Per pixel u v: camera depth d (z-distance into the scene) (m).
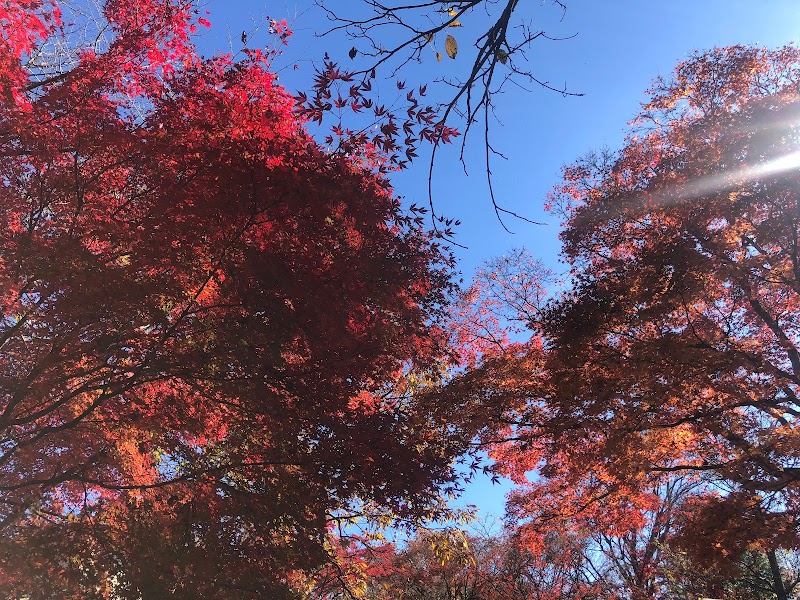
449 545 12.62
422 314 9.04
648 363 10.81
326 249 7.51
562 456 13.28
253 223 7.07
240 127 7.39
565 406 11.72
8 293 6.71
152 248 6.78
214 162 6.79
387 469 7.60
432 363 10.12
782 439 9.88
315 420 7.60
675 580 19.39
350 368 7.73
